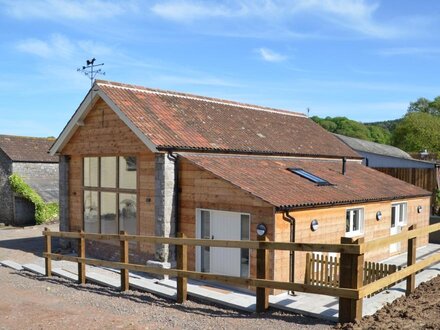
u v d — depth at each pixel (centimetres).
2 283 1190
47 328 788
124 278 1053
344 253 693
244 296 938
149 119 1488
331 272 1171
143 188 1456
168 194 1370
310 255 1259
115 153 1537
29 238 2236
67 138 1706
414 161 2500
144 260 1459
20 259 1639
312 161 1919
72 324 807
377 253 1697
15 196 3061
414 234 838
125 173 1533
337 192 1482
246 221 1256
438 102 5325
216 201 1302
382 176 2075
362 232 1577
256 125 1945
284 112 2378
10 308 927
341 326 684
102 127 1583
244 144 1644
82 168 1702
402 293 856
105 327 784
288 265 1213
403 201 1864
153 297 990
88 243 1688
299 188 1384
